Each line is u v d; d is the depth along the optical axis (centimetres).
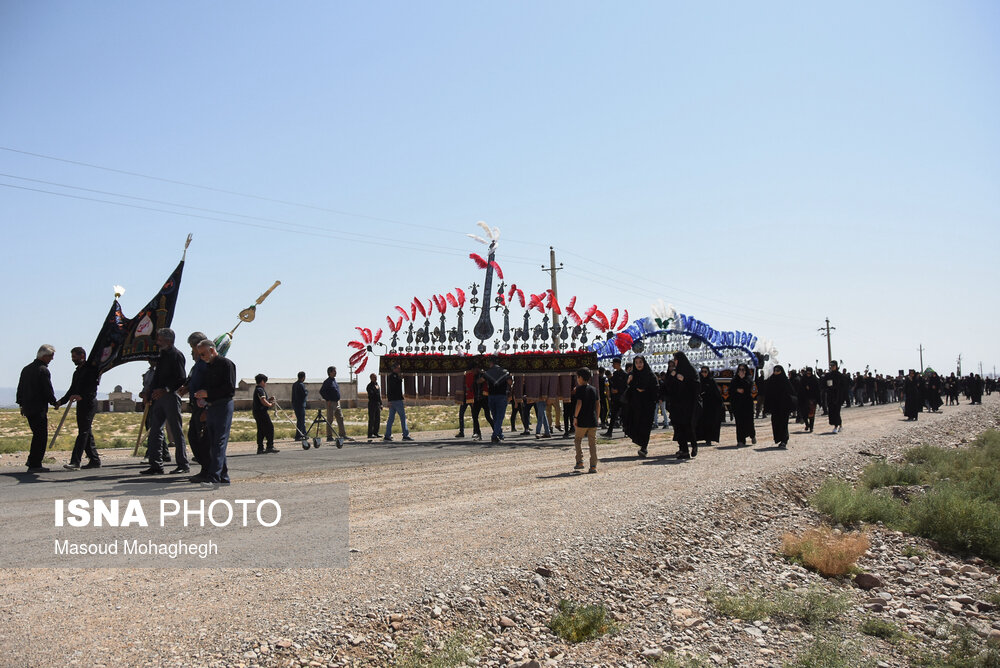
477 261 2394
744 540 1068
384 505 1027
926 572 1077
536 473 1404
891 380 5938
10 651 477
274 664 497
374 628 576
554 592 727
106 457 1723
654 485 1269
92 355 1445
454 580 686
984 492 1576
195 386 1178
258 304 1631
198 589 616
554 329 2281
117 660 476
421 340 2373
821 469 1619
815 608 826
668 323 2969
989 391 8538
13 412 5931
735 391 2009
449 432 2711
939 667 724
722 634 736
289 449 1939
